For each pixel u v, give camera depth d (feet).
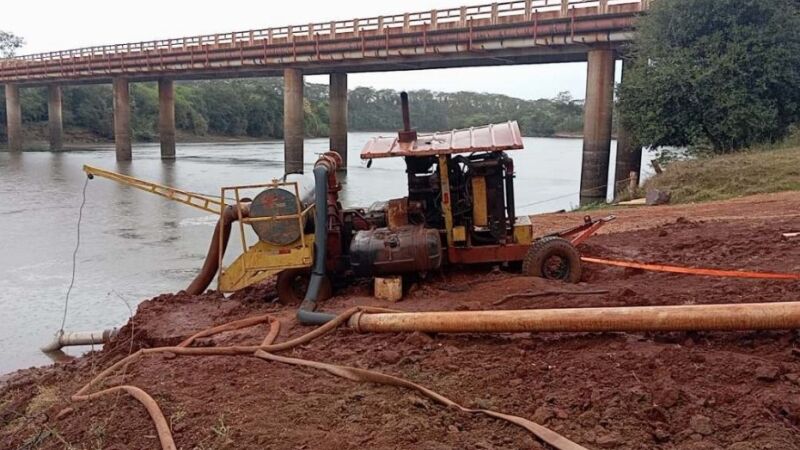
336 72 158.71
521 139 27.27
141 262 54.29
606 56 98.53
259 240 27.48
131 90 324.80
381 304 25.27
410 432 14.67
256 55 154.71
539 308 22.76
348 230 28.78
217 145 294.46
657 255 33.30
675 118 78.59
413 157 28.43
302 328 23.73
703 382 15.76
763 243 32.65
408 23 122.72
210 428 15.61
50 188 112.06
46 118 298.76
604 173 100.83
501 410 15.70
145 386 18.89
